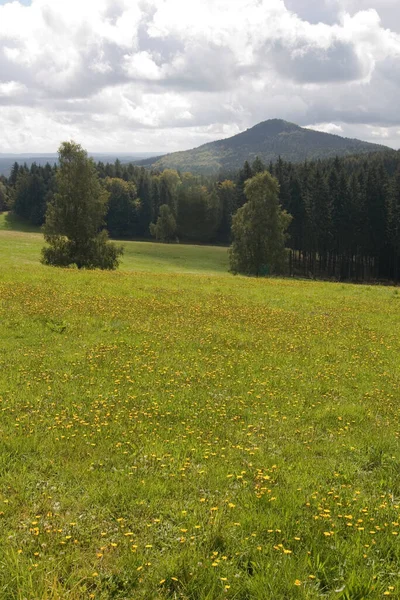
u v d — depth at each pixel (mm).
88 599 4969
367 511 6816
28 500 6836
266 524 6344
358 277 100625
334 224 97250
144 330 17859
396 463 8695
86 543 5957
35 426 9406
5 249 76812
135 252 104000
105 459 8250
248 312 22734
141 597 5094
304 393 12453
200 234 144875
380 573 5500
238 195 118188
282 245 82000
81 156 59781
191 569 5426
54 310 19891
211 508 6648
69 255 59750
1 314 18578
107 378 12625
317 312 24328
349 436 9805
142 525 6352
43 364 13352
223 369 13945
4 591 4988
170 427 9812
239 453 8805
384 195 96000
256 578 5285
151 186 166250
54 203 61000
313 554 5820
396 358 16297
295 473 8055
